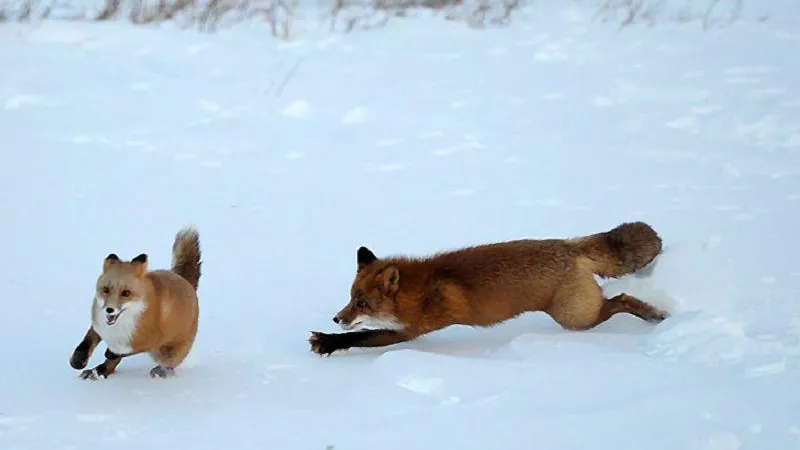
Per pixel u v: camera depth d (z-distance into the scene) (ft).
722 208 48.80
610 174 55.36
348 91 70.23
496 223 47.65
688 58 79.36
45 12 83.51
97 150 56.29
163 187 51.57
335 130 62.75
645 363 32.04
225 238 45.21
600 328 37.45
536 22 91.40
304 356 34.35
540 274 36.73
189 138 59.52
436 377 31.09
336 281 40.93
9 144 55.93
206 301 38.65
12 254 41.83
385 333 36.11
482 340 37.22
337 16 91.25
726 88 71.36
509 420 27.81
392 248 44.45
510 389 30.32
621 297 37.24
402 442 26.53
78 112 62.23
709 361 31.89
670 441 26.16
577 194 52.03
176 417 28.45
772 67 76.43
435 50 81.71
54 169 52.85
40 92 65.05
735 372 30.89
